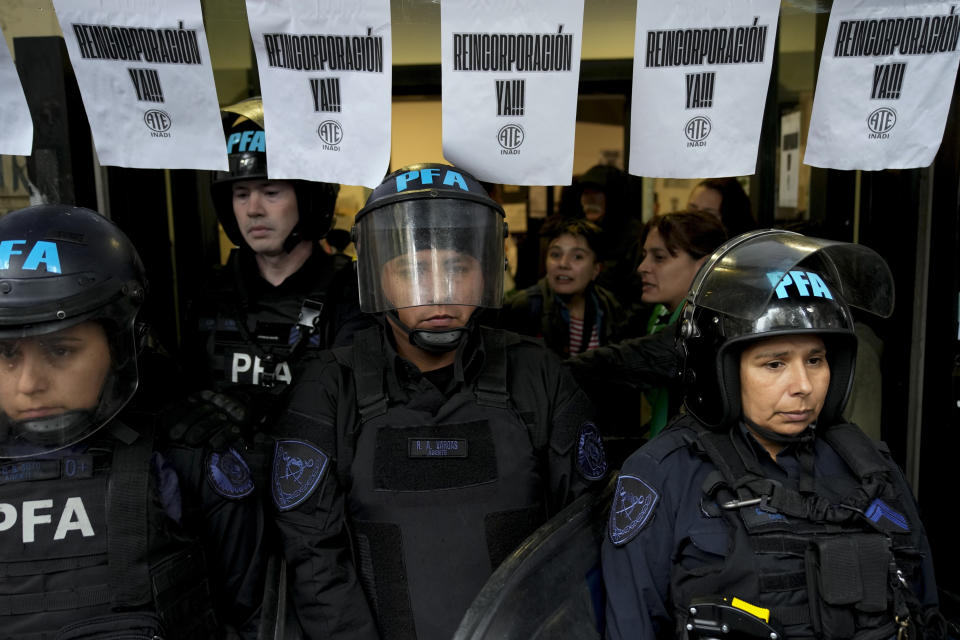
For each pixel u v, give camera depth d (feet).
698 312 4.21
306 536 4.12
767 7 4.06
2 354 3.57
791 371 3.93
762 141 9.58
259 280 6.06
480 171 4.34
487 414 4.39
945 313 6.14
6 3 5.28
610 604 4.05
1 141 4.31
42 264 3.61
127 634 3.54
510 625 3.74
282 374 5.75
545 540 4.12
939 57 4.23
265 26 4.08
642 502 4.06
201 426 4.15
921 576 4.07
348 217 10.62
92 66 4.13
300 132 4.25
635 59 4.19
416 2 4.42
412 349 4.54
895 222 6.62
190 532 3.96
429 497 4.16
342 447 4.32
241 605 4.26
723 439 4.13
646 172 4.33
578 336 8.90
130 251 4.03
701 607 3.69
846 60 4.27
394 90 9.62
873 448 4.20
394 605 4.08
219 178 5.81
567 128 4.27
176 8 4.06
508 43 4.15
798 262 3.97
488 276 4.38
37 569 3.55
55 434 3.67
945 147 6.05
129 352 3.87
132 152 4.27
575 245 8.46
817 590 3.69
